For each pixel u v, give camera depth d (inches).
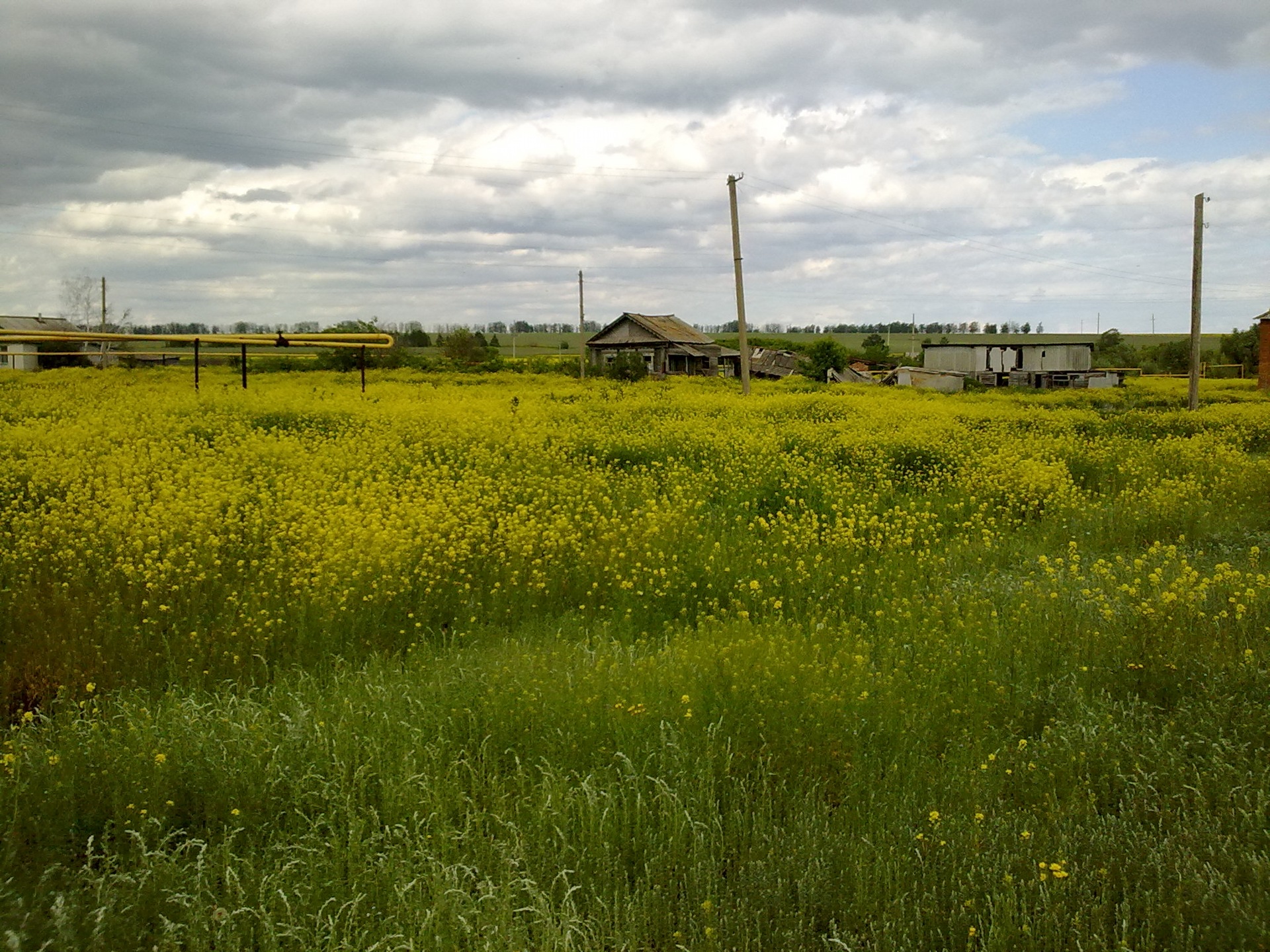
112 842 165.3
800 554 378.3
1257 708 209.2
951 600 304.7
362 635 275.9
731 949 138.9
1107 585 316.2
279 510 391.5
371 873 151.6
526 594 313.4
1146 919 143.3
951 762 194.1
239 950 135.6
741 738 202.4
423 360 1968.5
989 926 142.2
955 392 1717.5
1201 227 1143.6
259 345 988.6
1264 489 505.7
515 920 141.9
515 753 193.3
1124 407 1167.6
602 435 707.4
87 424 627.8
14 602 267.4
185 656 245.9
